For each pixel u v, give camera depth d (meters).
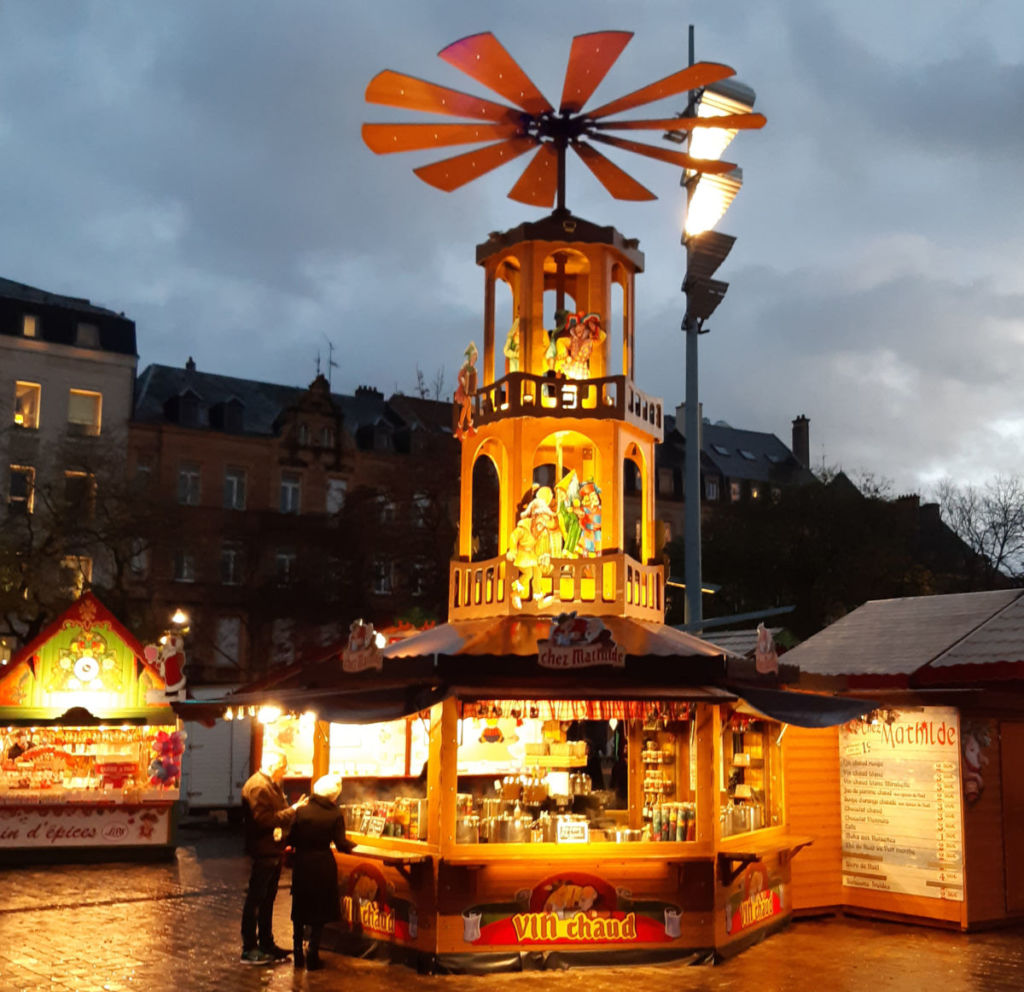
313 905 10.12
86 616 18.48
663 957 10.20
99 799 17.86
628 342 12.48
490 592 11.52
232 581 45.94
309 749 19.45
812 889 12.44
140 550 37.84
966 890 11.71
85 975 9.77
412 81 10.47
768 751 12.35
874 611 16.14
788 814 12.34
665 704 10.74
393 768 16.67
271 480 48.28
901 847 12.21
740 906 10.98
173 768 18.20
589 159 12.00
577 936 10.15
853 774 12.65
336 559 44.06
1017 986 9.49
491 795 12.91
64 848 17.72
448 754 10.16
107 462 38.09
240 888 14.93
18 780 17.91
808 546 38.75
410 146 11.28
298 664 19.34
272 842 10.46
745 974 9.91
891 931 11.80
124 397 45.22
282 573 45.50
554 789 11.64
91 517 37.38
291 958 10.45
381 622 42.94
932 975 9.88
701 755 10.66
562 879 10.14
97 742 18.30
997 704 11.98
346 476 49.88
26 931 11.73
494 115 11.30
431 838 10.23
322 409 49.75
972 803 11.92
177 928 11.90
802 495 39.81
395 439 51.97
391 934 10.43
